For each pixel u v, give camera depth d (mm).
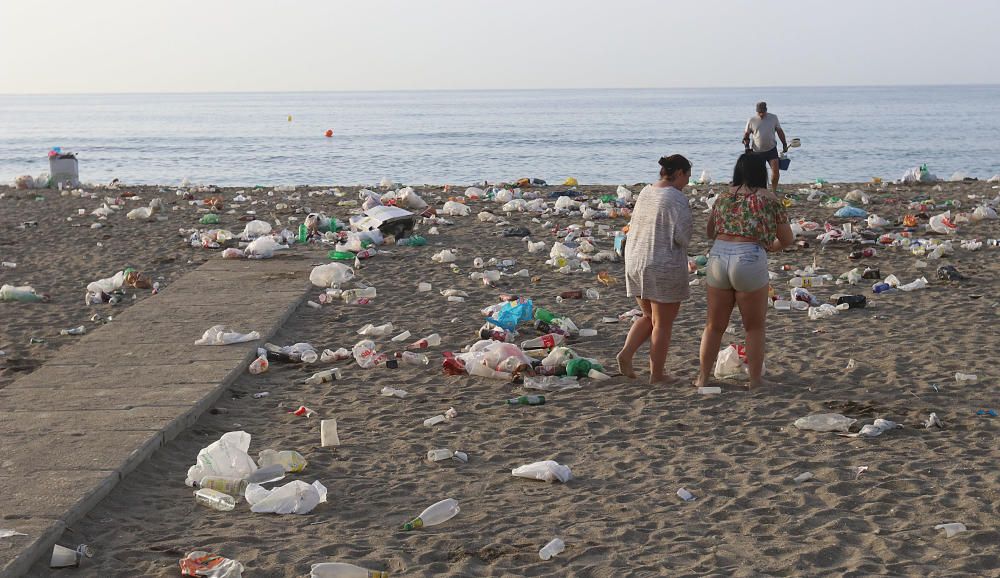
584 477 5578
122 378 7426
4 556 4270
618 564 4387
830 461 5684
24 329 9523
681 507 5078
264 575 4305
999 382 7211
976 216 16062
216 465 5562
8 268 12812
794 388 7219
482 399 7191
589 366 7723
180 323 9320
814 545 4535
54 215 18109
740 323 9312
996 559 4340
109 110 175875
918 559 4375
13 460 5555
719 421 6539
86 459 5570
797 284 11133
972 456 5707
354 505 5195
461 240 14922
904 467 5531
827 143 61500
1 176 44375
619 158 50281
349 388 7531
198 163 48625
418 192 22719
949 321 9250
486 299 10703
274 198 21359
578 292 10734
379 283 11648
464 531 4801
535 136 72188
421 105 193500
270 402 7191
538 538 4695
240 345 8477
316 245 14508
